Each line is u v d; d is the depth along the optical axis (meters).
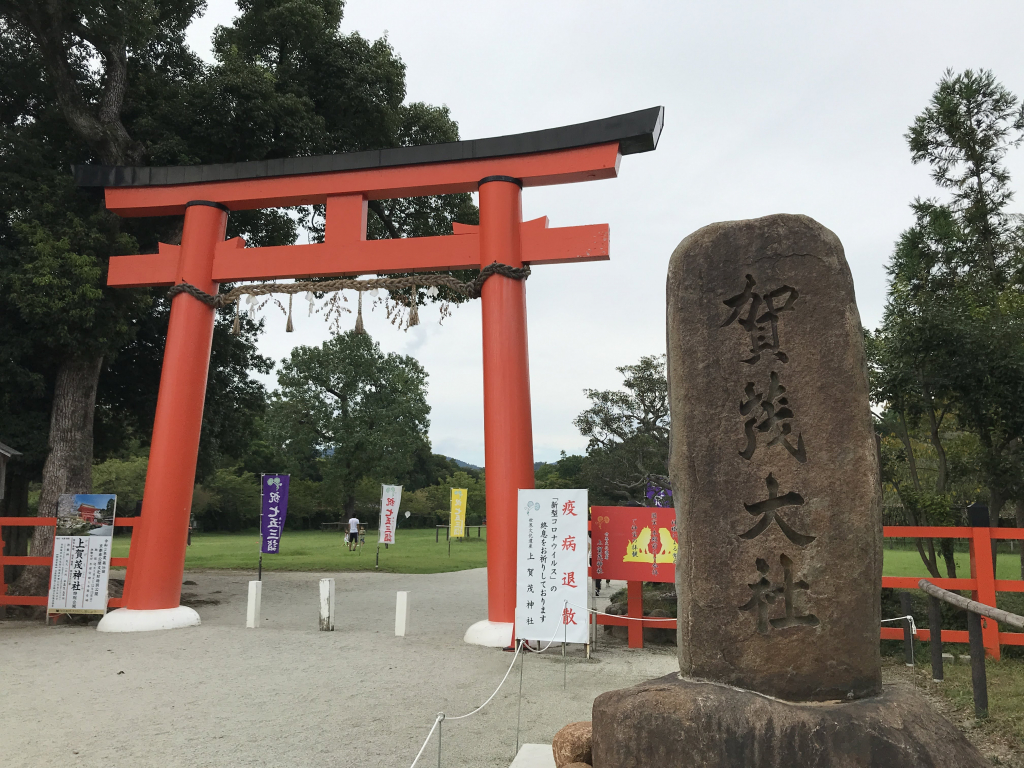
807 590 3.58
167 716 5.59
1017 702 5.46
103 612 9.80
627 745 3.42
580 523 7.83
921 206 11.04
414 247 9.73
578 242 9.14
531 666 7.44
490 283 9.16
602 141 9.08
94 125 12.52
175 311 10.23
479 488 51.59
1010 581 7.15
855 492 3.61
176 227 13.77
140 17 12.48
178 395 9.98
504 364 8.98
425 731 5.22
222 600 13.20
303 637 8.96
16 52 13.20
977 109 11.38
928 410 9.48
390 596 13.88
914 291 10.69
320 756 4.67
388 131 15.79
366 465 41.91
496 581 8.68
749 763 3.21
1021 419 8.59
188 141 13.30
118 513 38.59
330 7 15.34
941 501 8.70
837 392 3.71
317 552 26.05
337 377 41.84
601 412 25.30
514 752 4.77
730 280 3.95
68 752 4.76
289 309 10.18
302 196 10.29
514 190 9.43
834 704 3.39
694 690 3.49
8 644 8.55
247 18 15.27
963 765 3.09
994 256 11.56
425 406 42.53
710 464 3.82
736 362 3.87
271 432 42.06
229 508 45.69
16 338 11.64
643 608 10.27
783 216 3.95
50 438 12.19
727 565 3.71
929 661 7.40
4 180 11.93
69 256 11.23
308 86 14.88
